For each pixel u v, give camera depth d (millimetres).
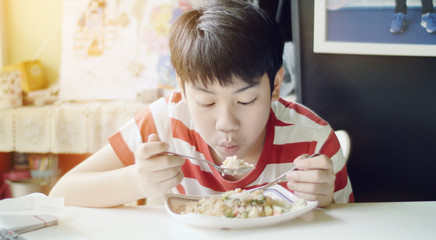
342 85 1998
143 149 966
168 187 985
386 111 1988
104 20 2889
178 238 794
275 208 906
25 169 2764
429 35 1854
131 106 2617
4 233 784
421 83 1940
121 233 825
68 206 1029
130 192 1015
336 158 1235
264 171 1218
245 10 955
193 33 930
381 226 844
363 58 1961
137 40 2854
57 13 3047
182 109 1277
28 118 2656
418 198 2018
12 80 2730
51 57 3080
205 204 926
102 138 2633
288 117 1274
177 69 971
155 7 2848
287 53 2223
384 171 2027
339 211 942
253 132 965
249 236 798
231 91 900
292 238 786
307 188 962
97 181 1054
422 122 1970
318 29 1931
